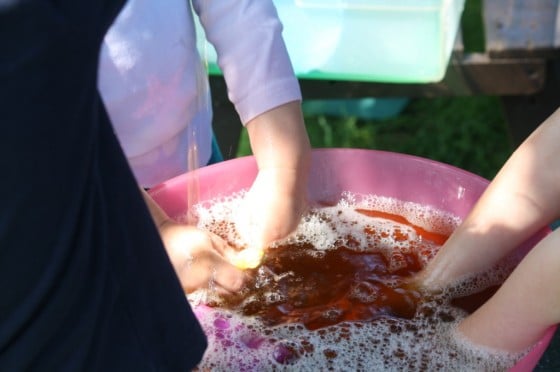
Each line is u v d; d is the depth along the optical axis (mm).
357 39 1330
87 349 586
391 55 1336
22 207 502
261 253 1035
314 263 1026
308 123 2033
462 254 970
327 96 1596
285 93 1094
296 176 1053
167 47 1110
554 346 956
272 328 936
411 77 1356
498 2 1569
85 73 499
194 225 1083
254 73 1099
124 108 1102
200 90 1191
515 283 823
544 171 952
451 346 887
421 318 934
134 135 1129
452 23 1391
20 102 473
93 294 578
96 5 487
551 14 1544
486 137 1975
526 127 1663
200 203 1102
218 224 1098
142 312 636
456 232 993
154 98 1120
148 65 1095
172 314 655
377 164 1112
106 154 578
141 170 1177
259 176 1060
